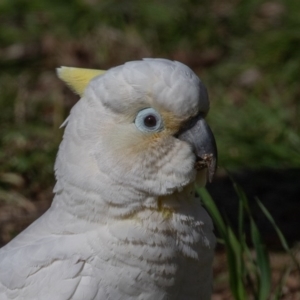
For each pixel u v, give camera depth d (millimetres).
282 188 13148
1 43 16984
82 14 17281
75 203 7539
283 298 10844
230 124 14039
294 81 15305
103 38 16828
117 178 7398
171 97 7359
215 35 16891
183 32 16984
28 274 7578
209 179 7586
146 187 7438
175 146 7484
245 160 13508
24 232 8000
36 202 12922
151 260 7457
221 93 15305
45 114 14773
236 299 9078
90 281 7434
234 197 12977
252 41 16531
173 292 7652
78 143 7504
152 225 7504
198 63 16312
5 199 12922
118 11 17203
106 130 7453
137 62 7539
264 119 14203
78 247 7500
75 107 7633
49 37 17000
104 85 7465
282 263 11453
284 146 13430
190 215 7711
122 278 7438
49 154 13539
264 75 15648
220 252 11734
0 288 7691
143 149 7418
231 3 17812
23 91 15352
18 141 13859
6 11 17688
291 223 12430
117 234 7418
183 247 7633
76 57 16531
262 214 12656
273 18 17188
